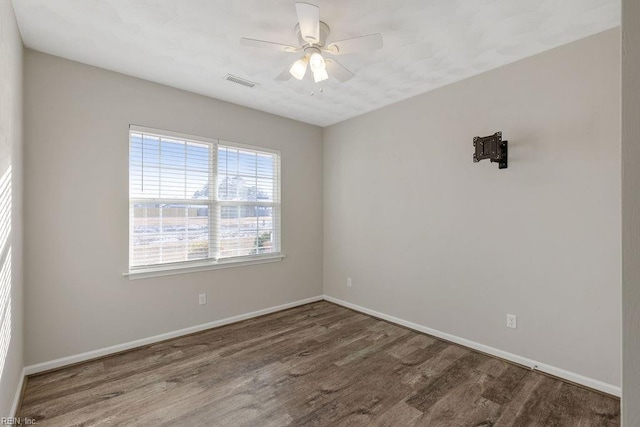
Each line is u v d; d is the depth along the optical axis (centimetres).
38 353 251
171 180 322
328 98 352
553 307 249
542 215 254
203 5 200
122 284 292
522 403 215
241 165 377
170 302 321
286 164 418
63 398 219
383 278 381
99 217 279
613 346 222
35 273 250
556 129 246
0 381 167
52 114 257
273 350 296
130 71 287
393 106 367
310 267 447
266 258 396
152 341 309
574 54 238
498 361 273
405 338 324
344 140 429
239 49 251
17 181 216
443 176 320
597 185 228
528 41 238
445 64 274
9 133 189
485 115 288
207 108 345
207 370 258
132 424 194
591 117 230
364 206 402
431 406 212
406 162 354
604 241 226
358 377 248
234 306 369
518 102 267
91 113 275
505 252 276
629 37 64
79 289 270
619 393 220
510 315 273
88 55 259
